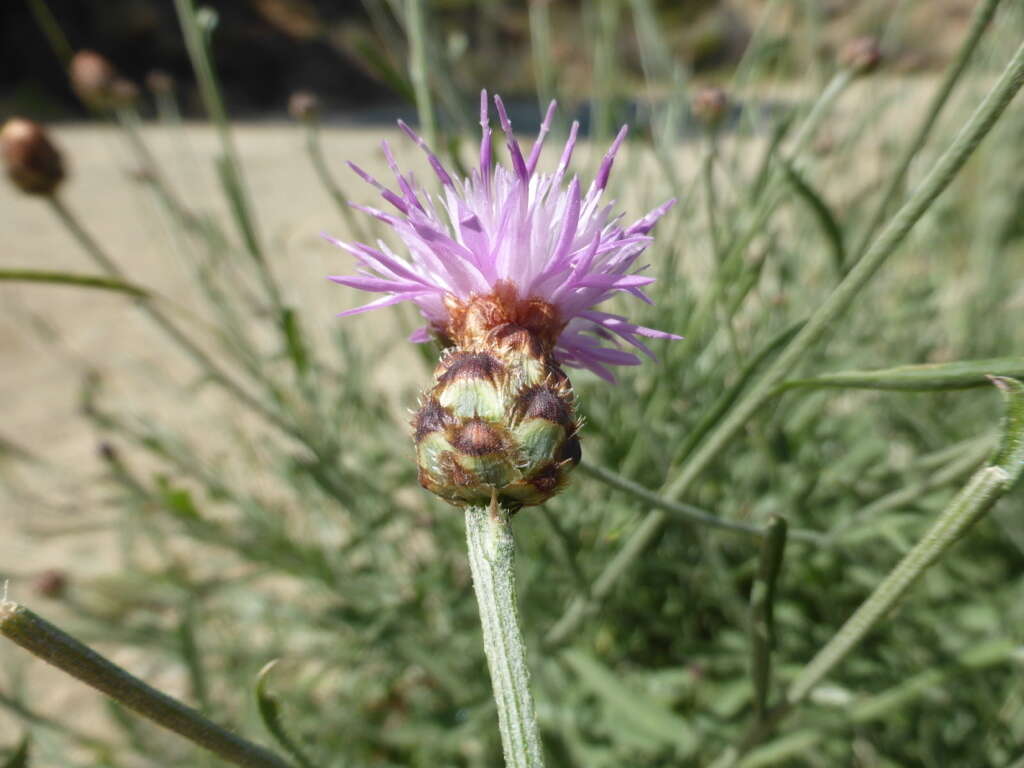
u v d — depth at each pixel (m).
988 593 0.08
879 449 0.08
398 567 0.09
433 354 0.07
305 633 0.10
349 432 0.10
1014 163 0.11
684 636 0.08
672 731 0.06
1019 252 0.12
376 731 0.08
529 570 0.07
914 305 0.10
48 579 0.08
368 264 0.05
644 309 0.08
